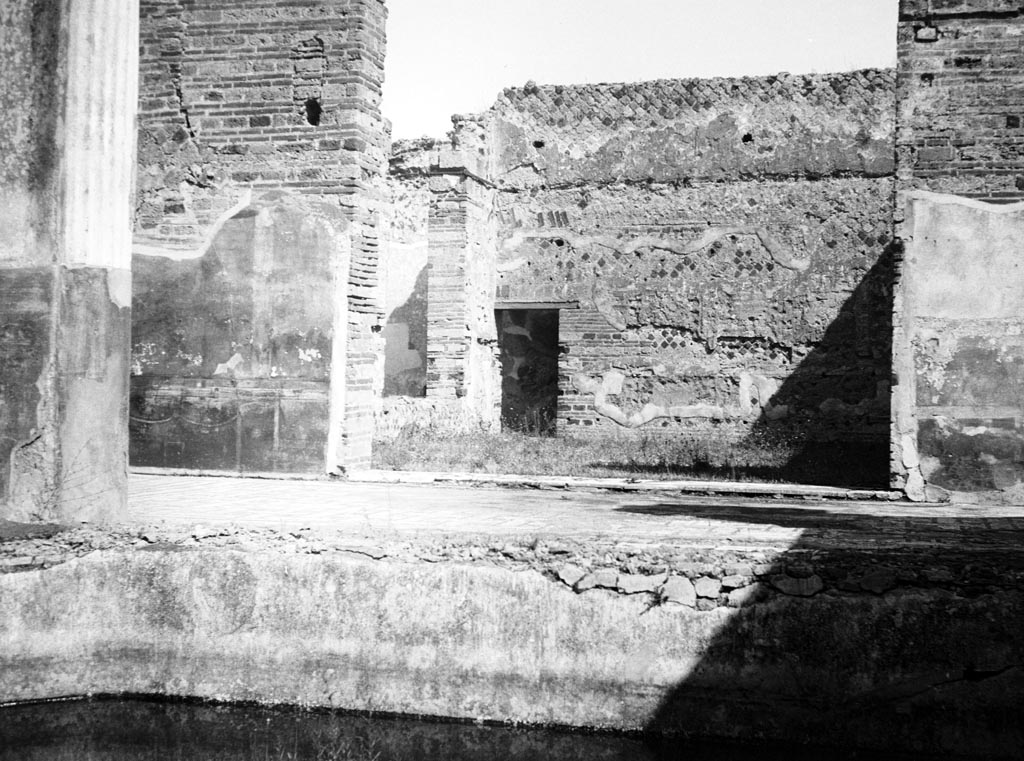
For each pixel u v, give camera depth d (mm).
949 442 8984
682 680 5594
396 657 5910
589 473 11805
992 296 8992
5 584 5996
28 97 6883
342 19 9922
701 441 16125
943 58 9164
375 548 6051
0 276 6855
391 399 15266
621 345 16938
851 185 16156
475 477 9789
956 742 5332
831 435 16141
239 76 10117
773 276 16422
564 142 17172
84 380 6844
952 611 5363
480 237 16625
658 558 5770
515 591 5797
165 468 10094
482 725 5762
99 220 6926
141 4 10336
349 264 9867
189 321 10094
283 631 6039
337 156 9898
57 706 6008
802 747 5441
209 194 10125
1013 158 9023
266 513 7254
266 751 5523
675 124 16781
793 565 5590
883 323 15977
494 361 17438
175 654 6121
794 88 16375
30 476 6742
